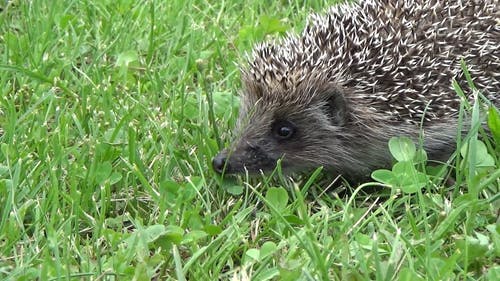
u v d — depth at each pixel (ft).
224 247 1.72
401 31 2.01
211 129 2.06
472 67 2.00
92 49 2.31
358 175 2.03
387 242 1.72
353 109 1.98
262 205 1.90
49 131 2.07
